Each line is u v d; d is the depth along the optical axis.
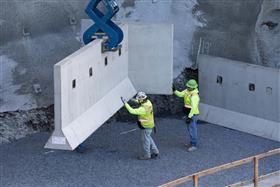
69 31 15.69
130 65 14.91
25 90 14.98
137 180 12.05
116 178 12.13
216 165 12.87
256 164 10.87
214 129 15.16
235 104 15.17
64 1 15.49
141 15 16.84
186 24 17.30
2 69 14.64
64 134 11.54
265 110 14.57
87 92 12.51
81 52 12.11
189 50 17.30
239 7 17.56
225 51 17.64
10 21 14.66
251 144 14.14
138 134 14.69
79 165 12.79
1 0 14.46
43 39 15.27
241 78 14.92
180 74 17.08
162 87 15.05
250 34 17.84
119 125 15.21
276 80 14.22
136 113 12.62
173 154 13.45
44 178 12.11
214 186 11.73
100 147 13.83
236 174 12.36
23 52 14.94
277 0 17.52
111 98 13.76
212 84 15.57
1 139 13.97
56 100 11.30
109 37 13.19
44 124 14.87
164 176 12.27
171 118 15.77
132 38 14.77
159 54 14.86
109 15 13.11
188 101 13.58
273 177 11.76
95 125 12.73
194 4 17.28
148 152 13.03
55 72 11.13
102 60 13.19
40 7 15.12
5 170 12.46
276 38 18.03
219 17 17.48
